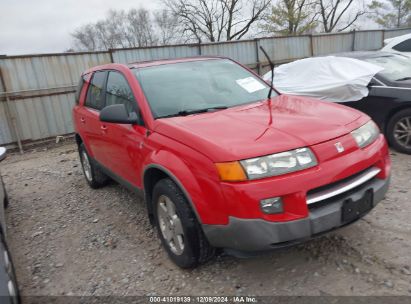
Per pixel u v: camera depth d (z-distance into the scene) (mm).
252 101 3703
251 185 2430
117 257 3521
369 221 3592
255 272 3012
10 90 9031
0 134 9039
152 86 3617
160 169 2971
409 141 5492
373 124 3186
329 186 2602
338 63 6391
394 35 18203
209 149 2596
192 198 2686
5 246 2785
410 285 2650
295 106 3393
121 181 4152
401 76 5996
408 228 3406
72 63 9773
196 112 3369
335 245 3227
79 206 4938
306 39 14578
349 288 2689
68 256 3662
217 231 2607
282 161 2498
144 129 3314
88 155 5148
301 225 2467
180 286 2959
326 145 2639
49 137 9711
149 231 3951
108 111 3387
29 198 5570
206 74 3973
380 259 2977
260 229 2432
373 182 2891
